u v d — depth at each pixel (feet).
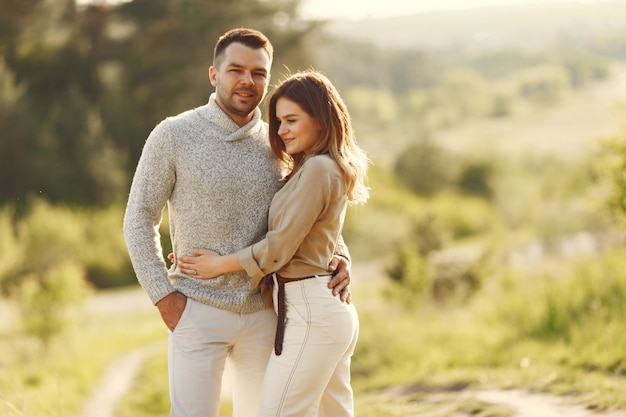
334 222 11.37
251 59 11.46
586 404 18.48
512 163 164.76
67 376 36.81
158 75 118.83
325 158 11.18
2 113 97.30
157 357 42.57
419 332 37.50
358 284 71.15
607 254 39.73
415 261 45.88
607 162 26.73
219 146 11.51
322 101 11.32
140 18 119.85
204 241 11.50
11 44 119.03
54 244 72.13
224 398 30.76
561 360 24.66
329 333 11.30
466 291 46.55
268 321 11.93
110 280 76.79
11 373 35.76
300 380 11.26
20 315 43.01
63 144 99.30
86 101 110.73
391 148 256.93
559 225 83.25
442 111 379.96
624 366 21.50
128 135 114.01
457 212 133.28
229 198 11.46
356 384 31.50
